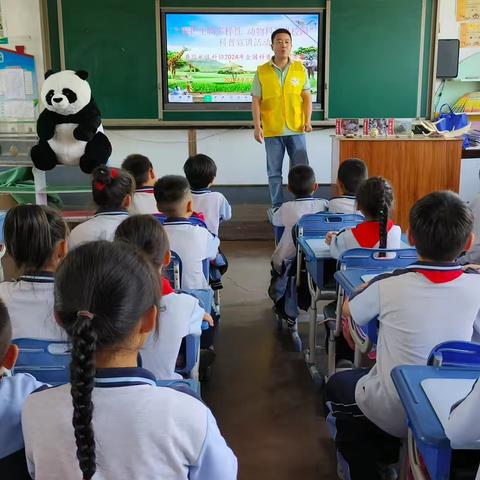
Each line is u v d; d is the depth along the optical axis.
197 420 0.97
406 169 5.01
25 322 1.54
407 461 1.53
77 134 4.38
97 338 0.90
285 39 5.26
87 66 6.23
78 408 0.86
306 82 5.38
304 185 3.41
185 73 6.34
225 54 6.32
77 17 6.12
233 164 6.64
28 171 4.78
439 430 1.09
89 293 0.91
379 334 1.63
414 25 6.24
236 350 3.15
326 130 6.58
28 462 1.01
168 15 6.20
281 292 3.25
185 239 2.46
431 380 1.26
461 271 1.57
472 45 6.44
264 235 5.62
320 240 2.79
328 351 2.64
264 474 2.07
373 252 2.20
